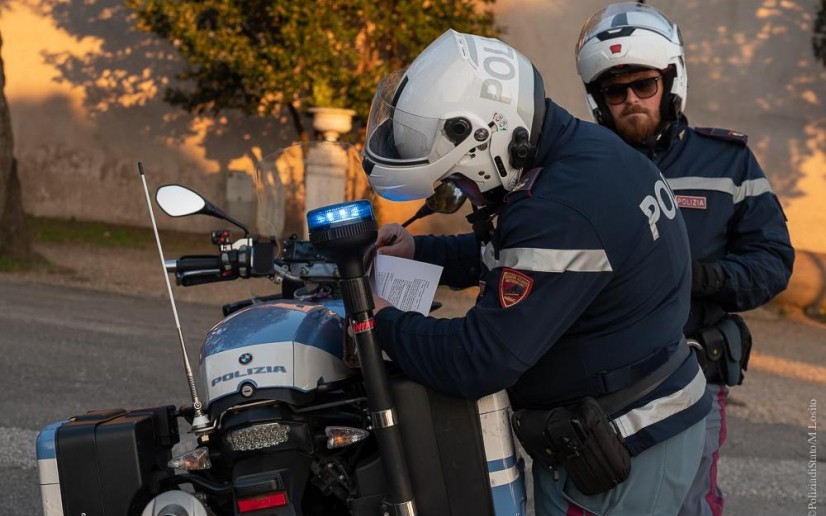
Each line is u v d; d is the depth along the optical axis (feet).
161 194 8.65
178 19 37.19
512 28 42.01
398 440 7.41
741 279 9.82
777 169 39.63
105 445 7.80
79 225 48.11
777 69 39.37
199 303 29.60
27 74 50.01
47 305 27.27
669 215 7.81
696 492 9.39
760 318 34.40
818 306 35.86
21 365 19.79
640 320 7.59
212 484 8.02
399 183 7.81
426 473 7.59
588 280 7.23
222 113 47.98
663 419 7.64
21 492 13.10
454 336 7.34
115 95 49.26
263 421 7.72
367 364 7.42
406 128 7.67
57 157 49.96
